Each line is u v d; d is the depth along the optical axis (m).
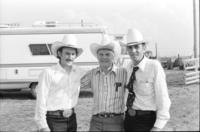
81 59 12.72
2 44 12.80
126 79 4.00
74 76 4.14
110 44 3.94
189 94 11.29
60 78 4.02
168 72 19.61
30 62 12.81
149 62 3.79
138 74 3.79
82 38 12.86
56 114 4.02
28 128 8.00
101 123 4.01
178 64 23.81
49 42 12.85
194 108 8.66
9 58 12.79
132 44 3.80
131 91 3.86
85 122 8.38
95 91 4.09
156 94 3.73
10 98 13.20
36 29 12.87
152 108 3.79
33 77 12.82
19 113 9.91
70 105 4.10
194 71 15.79
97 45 3.99
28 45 12.85
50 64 12.84
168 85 14.14
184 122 7.38
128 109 3.88
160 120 3.69
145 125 3.81
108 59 4.00
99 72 4.08
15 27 12.91
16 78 12.81
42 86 3.98
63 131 4.06
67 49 4.06
